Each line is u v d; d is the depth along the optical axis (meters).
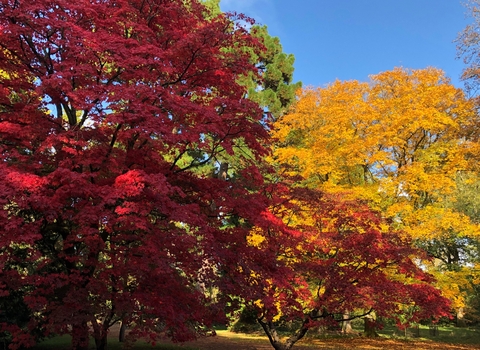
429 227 15.19
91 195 6.62
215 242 7.65
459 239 21.67
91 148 7.52
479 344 19.81
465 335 24.38
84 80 7.41
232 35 8.62
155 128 6.73
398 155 19.33
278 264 9.44
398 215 17.11
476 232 15.03
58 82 6.25
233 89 9.28
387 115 17.23
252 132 8.31
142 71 7.30
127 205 6.32
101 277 7.07
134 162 7.96
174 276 7.89
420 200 19.12
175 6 8.55
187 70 8.55
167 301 6.94
